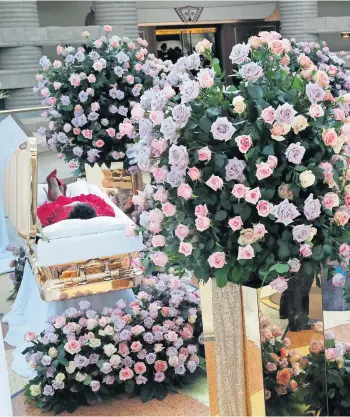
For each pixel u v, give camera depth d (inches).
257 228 83.9
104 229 152.3
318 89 85.7
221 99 88.5
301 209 87.3
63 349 140.6
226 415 97.2
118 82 220.8
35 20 424.8
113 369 142.5
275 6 532.1
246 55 89.4
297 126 84.9
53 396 141.1
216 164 84.7
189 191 85.7
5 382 74.0
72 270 151.5
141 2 507.2
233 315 93.2
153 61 225.1
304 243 85.8
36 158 146.8
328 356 104.2
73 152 220.2
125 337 140.6
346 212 88.1
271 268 85.2
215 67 92.8
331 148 89.0
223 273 88.0
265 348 91.5
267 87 89.0
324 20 458.9
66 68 222.1
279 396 93.0
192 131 88.4
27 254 175.5
